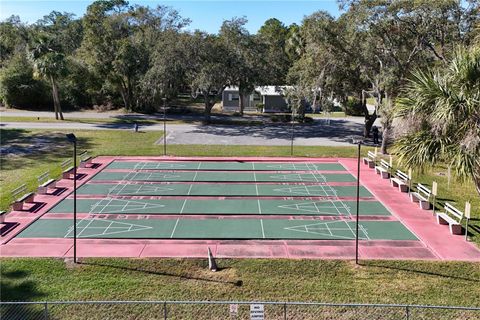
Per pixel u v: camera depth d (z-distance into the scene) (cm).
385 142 3562
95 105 6575
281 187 2594
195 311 1307
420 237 1852
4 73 6231
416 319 1272
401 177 2641
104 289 1420
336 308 1327
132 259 1628
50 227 1936
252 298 1380
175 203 2283
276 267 1575
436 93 1352
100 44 5947
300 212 2156
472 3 3016
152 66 5028
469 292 1418
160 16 6844
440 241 1809
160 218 2066
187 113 6228
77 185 2594
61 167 2991
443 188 2581
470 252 1706
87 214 2108
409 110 1423
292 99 4234
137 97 6150
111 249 1717
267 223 2009
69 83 6284
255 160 3319
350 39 3528
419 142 1385
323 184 2667
